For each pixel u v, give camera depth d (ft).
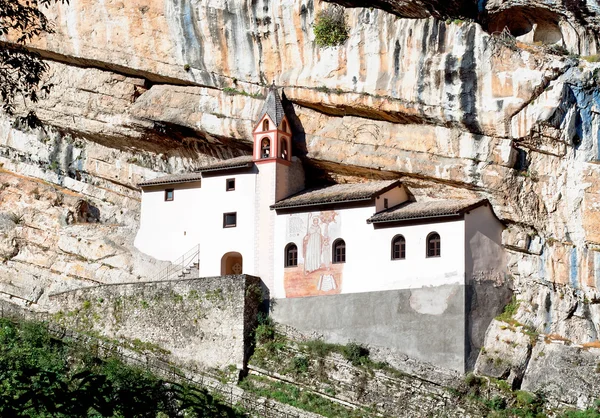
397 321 189.98
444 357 184.03
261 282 206.08
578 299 188.03
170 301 203.21
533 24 202.49
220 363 195.62
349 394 184.85
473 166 192.95
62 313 212.23
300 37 207.31
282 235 205.87
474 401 178.50
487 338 186.50
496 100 190.70
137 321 204.74
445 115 193.88
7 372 157.07
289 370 190.29
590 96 190.70
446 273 186.91
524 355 183.42
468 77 192.34
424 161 197.67
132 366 189.98
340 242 199.93
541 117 188.14
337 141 206.90
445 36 194.39
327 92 204.33
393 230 193.98
